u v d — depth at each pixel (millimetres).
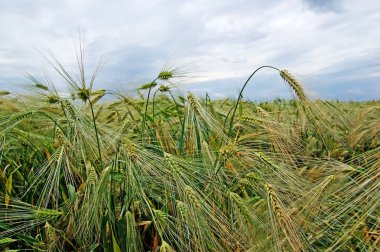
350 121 1058
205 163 626
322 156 897
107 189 538
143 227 598
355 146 1011
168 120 937
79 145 655
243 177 637
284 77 667
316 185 584
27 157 770
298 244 474
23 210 594
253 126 870
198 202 486
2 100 868
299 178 635
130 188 540
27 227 596
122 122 921
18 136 778
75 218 568
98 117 957
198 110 686
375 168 559
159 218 501
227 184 630
